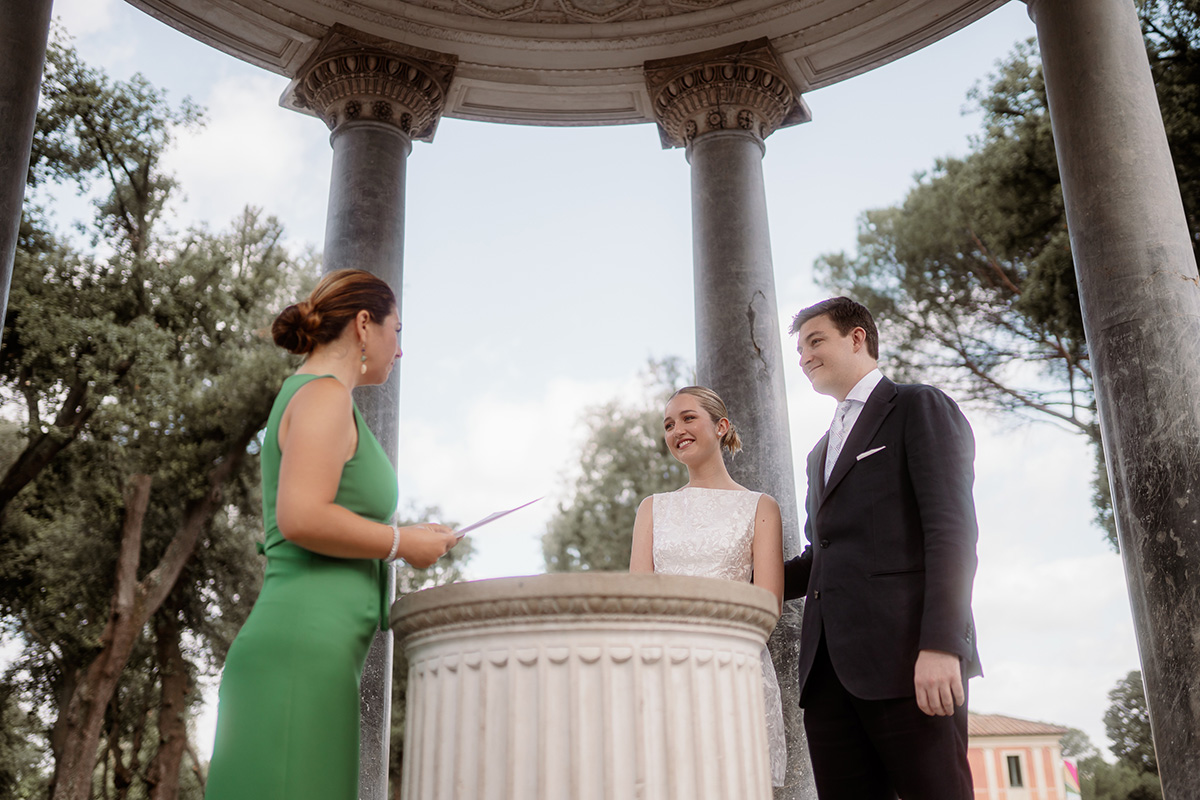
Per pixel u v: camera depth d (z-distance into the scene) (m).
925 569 4.27
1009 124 20.41
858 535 4.50
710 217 10.65
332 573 3.47
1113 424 7.47
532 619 3.04
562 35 11.79
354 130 10.92
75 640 24.94
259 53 11.66
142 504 24.41
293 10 11.16
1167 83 17.30
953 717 4.18
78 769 22.39
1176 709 6.59
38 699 25.92
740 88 11.15
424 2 11.51
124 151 24.42
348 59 11.02
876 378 4.86
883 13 11.09
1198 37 17.28
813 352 4.96
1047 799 42.00
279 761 3.21
